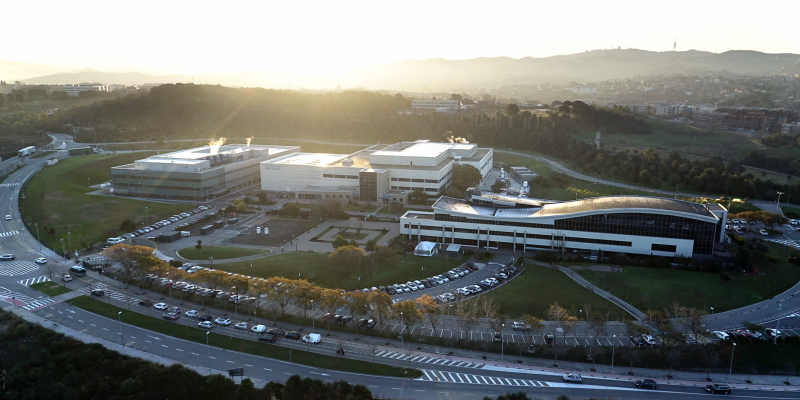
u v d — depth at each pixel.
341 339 138.00
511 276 178.75
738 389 116.81
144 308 155.12
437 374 120.81
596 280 172.88
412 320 134.12
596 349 131.88
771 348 133.38
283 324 146.38
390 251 187.25
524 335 139.50
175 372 115.12
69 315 149.12
